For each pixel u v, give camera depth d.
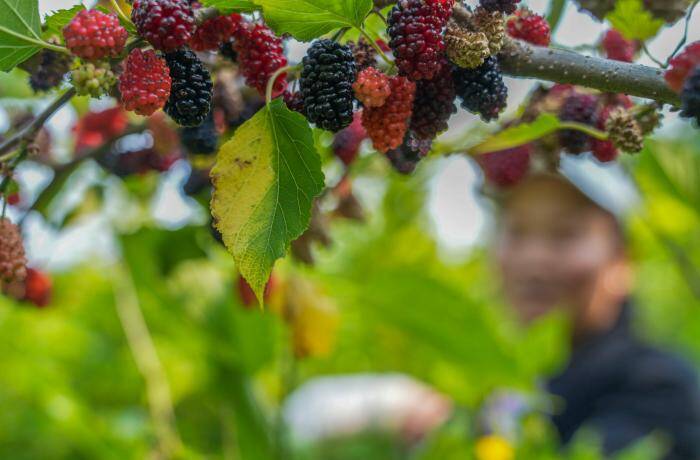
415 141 0.50
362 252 0.95
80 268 0.83
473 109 0.49
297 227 0.47
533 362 0.83
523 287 1.36
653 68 0.49
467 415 0.81
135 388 0.80
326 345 0.64
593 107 0.54
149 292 0.69
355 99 0.48
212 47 0.48
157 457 0.66
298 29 0.48
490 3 0.48
